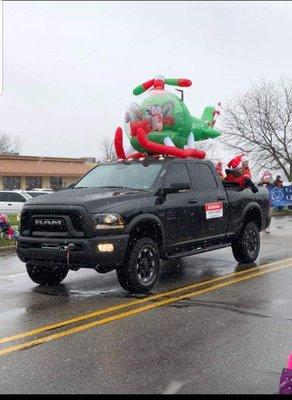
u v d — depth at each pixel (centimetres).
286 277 883
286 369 398
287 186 2739
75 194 774
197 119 1093
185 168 887
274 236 1552
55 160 5422
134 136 985
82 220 718
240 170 1014
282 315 644
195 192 884
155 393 417
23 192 2458
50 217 743
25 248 765
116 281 870
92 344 541
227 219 944
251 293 765
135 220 746
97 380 445
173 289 798
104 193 773
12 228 1475
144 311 669
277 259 1080
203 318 633
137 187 822
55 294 780
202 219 880
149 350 519
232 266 999
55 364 484
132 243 756
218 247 936
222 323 611
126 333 577
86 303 718
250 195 1016
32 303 724
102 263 718
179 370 464
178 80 1067
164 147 898
